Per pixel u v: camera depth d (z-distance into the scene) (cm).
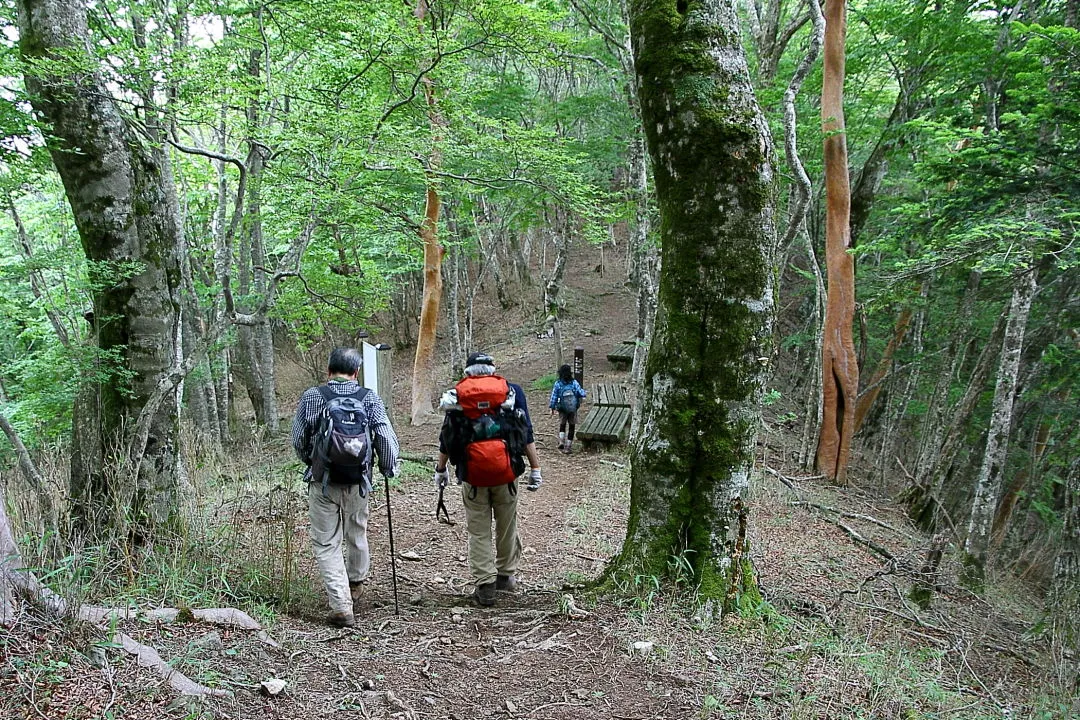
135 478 429
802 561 614
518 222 1627
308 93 689
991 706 347
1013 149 617
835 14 1001
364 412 413
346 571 422
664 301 399
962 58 1088
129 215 466
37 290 763
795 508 834
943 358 1345
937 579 602
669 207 390
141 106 517
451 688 311
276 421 1461
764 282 382
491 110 1373
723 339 380
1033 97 630
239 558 468
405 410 1702
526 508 796
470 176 883
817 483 1062
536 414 1432
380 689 305
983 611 592
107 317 466
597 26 1073
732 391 384
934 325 1302
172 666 280
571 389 1121
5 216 989
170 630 321
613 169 1570
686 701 295
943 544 552
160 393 452
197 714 243
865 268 1234
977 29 1082
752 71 1199
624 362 1791
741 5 1492
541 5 983
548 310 1792
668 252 395
